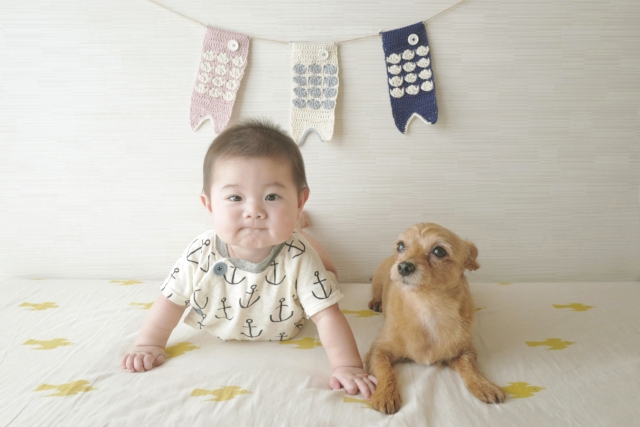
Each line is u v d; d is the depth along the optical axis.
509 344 1.36
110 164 1.79
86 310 1.55
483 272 1.86
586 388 1.14
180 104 1.73
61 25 1.68
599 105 1.72
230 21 1.67
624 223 1.82
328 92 1.69
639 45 1.68
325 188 1.79
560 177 1.78
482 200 1.80
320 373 1.23
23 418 1.01
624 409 1.06
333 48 1.67
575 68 1.69
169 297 1.30
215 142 1.23
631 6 1.65
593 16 1.66
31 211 1.83
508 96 1.71
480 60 1.69
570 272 1.86
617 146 1.75
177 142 1.76
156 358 1.25
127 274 1.89
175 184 1.80
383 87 1.71
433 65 1.69
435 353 1.25
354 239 1.84
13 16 1.67
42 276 1.89
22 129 1.76
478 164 1.77
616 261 1.85
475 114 1.73
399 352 1.28
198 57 1.70
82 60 1.70
